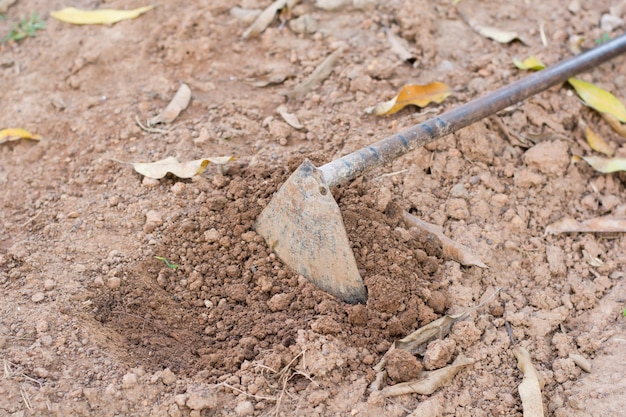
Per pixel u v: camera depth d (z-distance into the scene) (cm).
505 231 144
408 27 165
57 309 133
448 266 140
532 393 129
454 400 129
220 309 135
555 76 153
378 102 154
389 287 134
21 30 167
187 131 151
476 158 150
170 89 157
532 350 134
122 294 136
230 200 143
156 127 152
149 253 139
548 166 150
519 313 137
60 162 150
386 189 143
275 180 143
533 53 164
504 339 135
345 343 131
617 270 143
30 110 156
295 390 129
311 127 151
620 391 130
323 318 132
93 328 132
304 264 136
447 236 142
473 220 145
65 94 158
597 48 158
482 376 132
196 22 166
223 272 137
